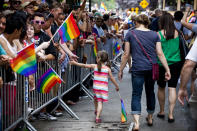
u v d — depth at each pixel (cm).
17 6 536
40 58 482
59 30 492
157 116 584
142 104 671
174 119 561
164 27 546
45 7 574
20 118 455
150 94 526
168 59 543
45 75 490
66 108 574
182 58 546
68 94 670
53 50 532
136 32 512
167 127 522
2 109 394
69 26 502
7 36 411
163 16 552
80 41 703
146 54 504
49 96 550
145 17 520
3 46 398
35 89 501
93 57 904
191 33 839
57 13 604
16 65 394
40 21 512
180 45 545
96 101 562
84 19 727
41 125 523
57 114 580
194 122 327
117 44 1238
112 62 1195
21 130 457
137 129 499
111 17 1199
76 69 702
